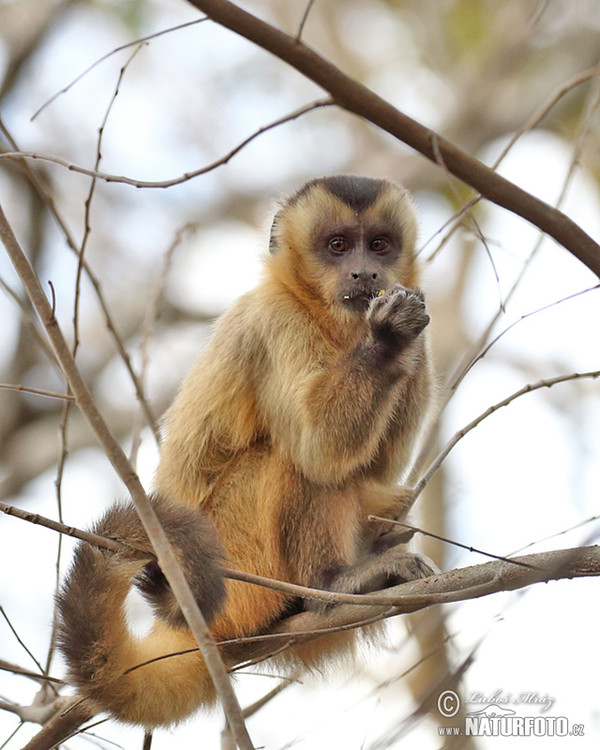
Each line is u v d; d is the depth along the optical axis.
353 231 13.27
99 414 8.06
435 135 8.40
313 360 12.18
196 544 10.05
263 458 12.23
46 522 8.78
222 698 7.16
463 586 9.50
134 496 7.96
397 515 12.44
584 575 8.83
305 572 11.69
